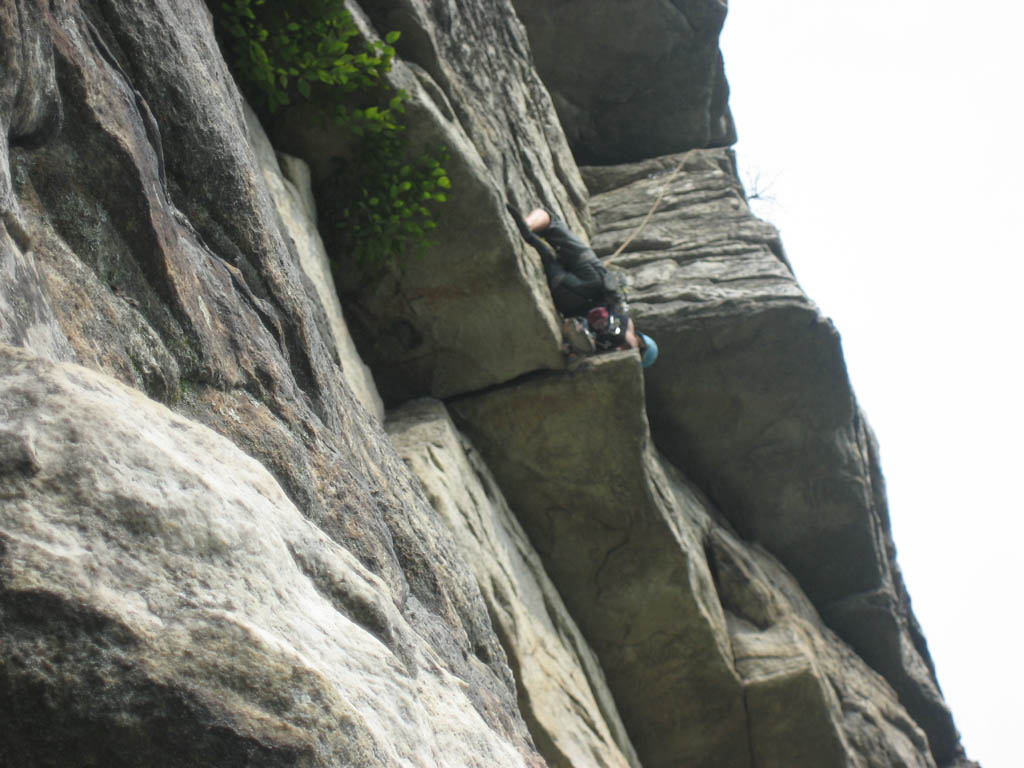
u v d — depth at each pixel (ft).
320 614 6.17
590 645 28.43
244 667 4.96
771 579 33.50
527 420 27.25
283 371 11.27
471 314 26.30
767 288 32.14
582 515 27.96
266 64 21.79
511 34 32.30
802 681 29.25
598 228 36.47
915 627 40.78
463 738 7.63
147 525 5.27
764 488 34.53
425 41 25.00
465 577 14.67
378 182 24.41
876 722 32.27
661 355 31.89
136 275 9.21
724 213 36.42
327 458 11.00
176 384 9.25
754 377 32.40
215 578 5.40
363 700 5.74
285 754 4.78
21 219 7.36
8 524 4.84
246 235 12.14
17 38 7.47
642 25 41.73
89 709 4.61
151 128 10.53
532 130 31.99
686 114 43.55
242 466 6.72
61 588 4.75
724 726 29.17
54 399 5.40
